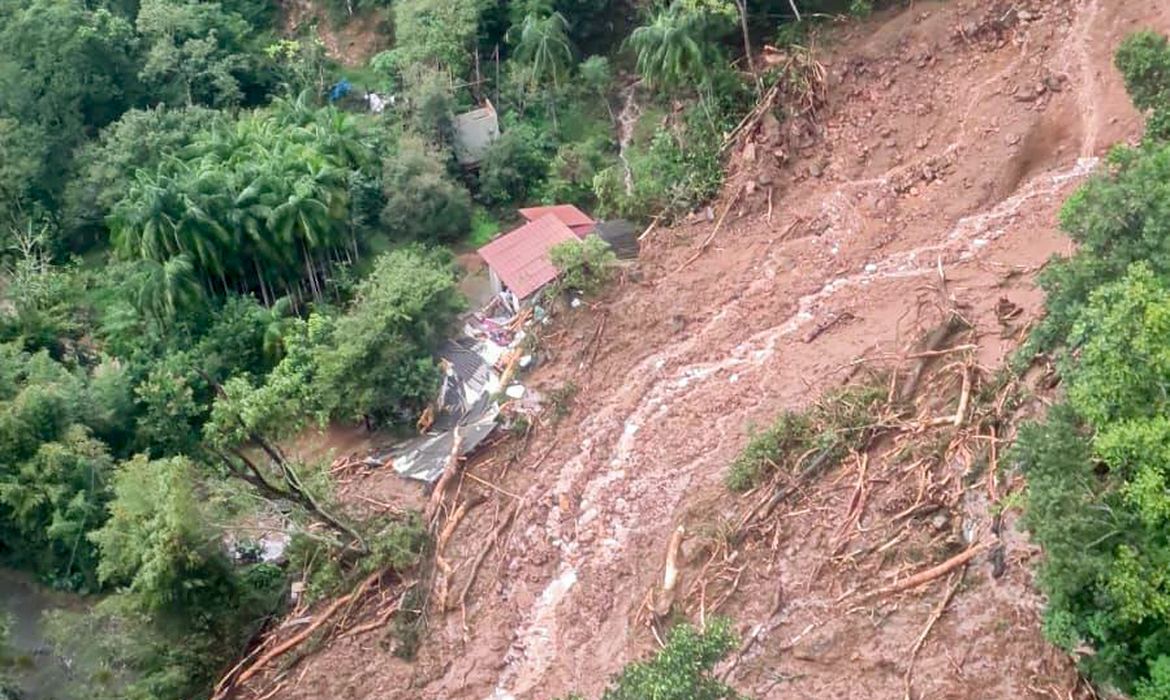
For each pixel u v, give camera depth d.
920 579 26.38
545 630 31.02
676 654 20.98
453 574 33.19
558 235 43.03
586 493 34.50
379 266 41.53
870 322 36.56
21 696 30.92
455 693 30.02
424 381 38.72
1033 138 40.44
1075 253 29.80
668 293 41.06
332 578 33.53
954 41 43.72
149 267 42.94
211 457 37.97
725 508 31.39
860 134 43.66
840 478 30.23
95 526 36.50
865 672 25.52
